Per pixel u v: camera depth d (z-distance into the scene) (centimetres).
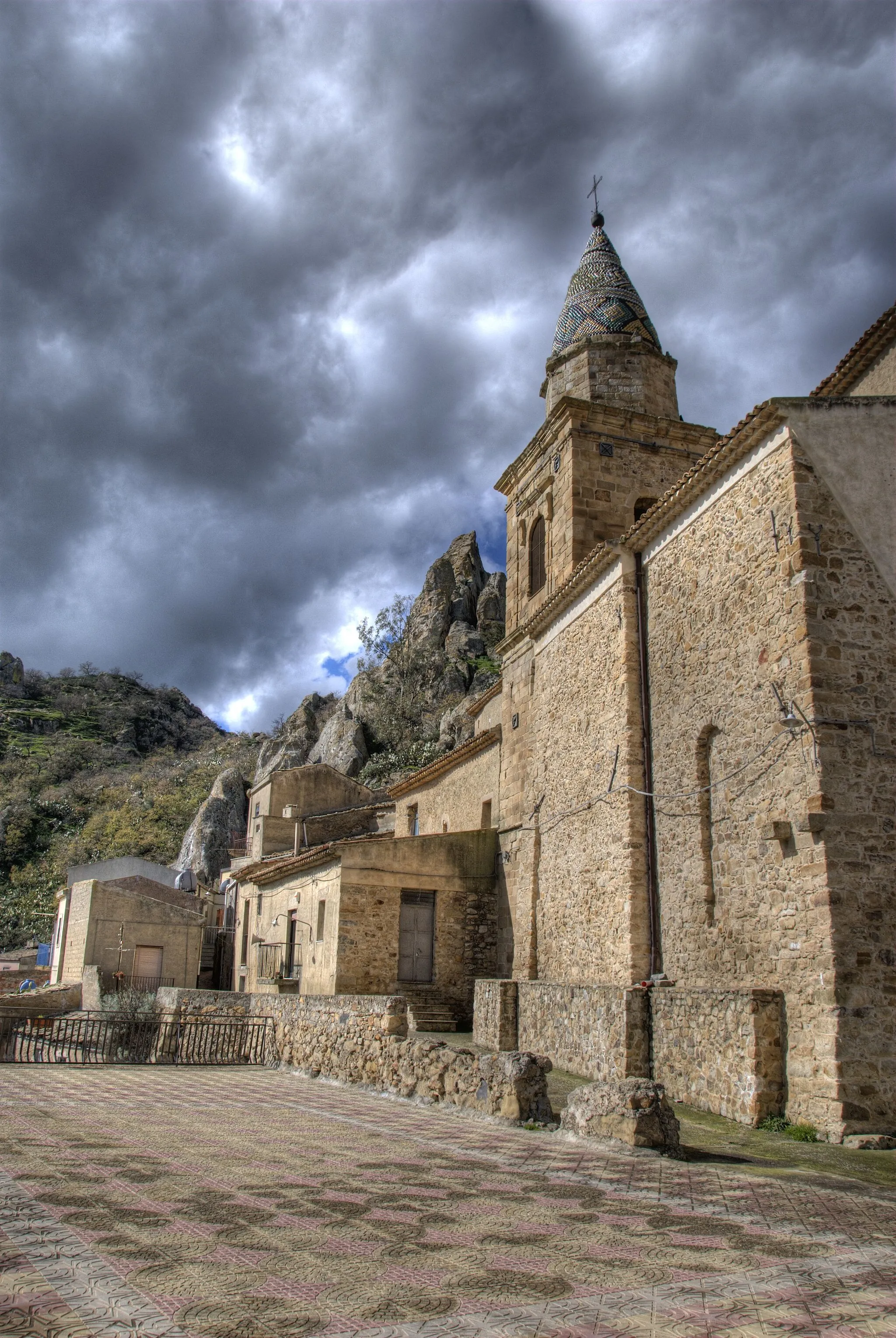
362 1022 1543
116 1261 509
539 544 2520
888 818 1216
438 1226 613
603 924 1748
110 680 14850
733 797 1415
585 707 1936
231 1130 1012
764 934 1295
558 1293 488
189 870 5888
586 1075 1553
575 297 2577
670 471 2355
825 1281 526
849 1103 1089
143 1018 2200
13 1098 1270
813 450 1341
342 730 7125
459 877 2531
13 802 9156
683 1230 628
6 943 6662
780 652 1320
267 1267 513
